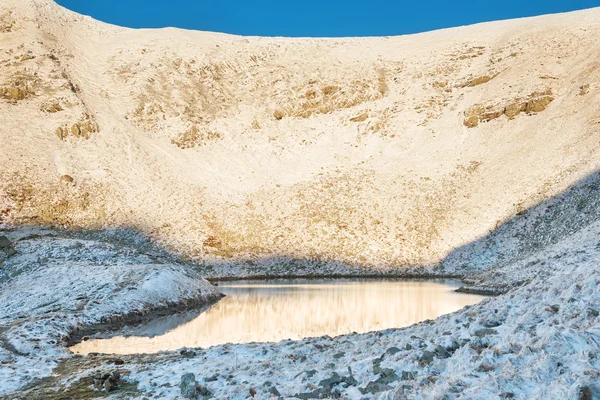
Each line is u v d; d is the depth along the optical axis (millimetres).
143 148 59125
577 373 5637
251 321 22219
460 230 47500
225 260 44344
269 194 54375
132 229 45938
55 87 62562
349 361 9930
